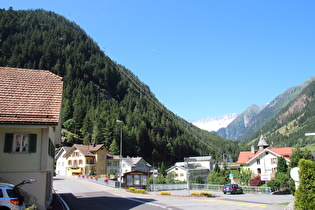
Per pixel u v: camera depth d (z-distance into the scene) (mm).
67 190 37156
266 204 22172
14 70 21906
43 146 17703
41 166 17391
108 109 150125
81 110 132000
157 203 22547
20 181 16938
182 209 18547
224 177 59094
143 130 129750
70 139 108875
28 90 19859
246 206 20344
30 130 17719
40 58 186375
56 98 19734
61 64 193750
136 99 193750
